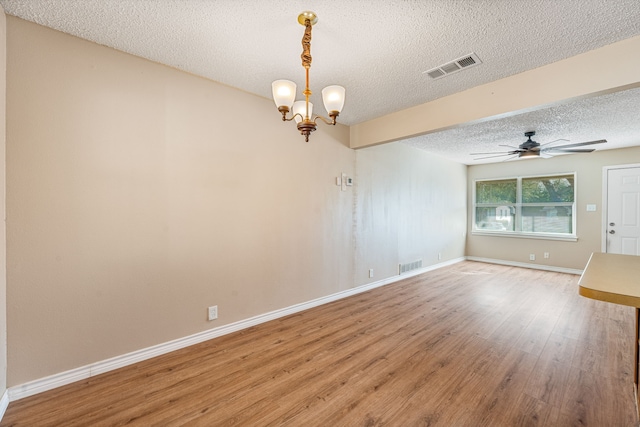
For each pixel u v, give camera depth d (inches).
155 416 65.2
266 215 118.9
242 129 111.1
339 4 64.1
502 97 101.3
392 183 185.9
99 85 80.8
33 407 67.5
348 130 156.7
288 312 127.3
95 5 65.0
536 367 85.4
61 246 75.5
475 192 269.1
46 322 73.6
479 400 70.7
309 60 70.6
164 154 92.3
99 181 80.9
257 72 97.3
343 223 153.5
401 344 100.1
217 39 78.5
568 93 88.0
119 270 84.4
